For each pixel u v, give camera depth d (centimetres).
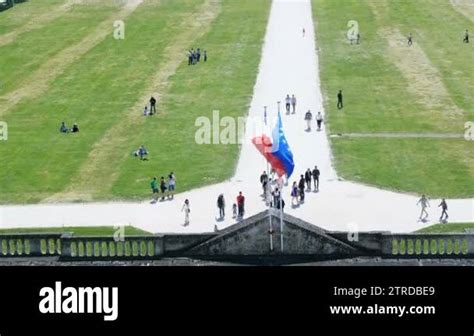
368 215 16188
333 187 17550
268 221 11769
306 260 11781
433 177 18038
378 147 19675
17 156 19588
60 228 15812
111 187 17838
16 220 16262
